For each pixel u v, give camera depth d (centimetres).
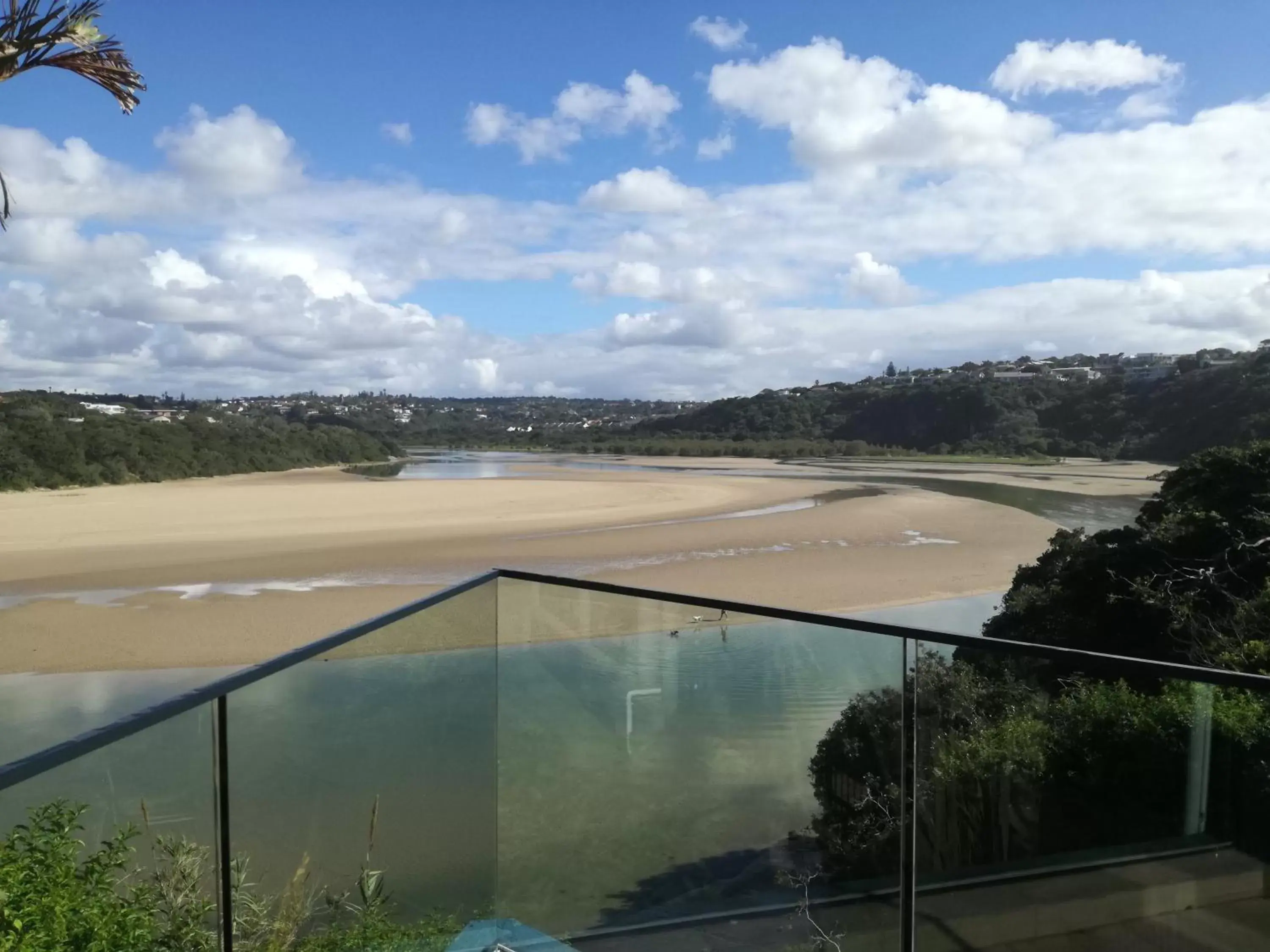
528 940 327
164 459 5716
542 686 340
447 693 307
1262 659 886
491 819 331
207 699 204
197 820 204
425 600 296
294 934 235
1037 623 1339
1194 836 228
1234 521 1263
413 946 285
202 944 205
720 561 2311
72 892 178
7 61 355
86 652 1451
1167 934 235
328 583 2022
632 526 3059
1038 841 246
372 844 270
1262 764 217
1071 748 241
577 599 341
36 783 172
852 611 1733
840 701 284
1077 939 246
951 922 262
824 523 3138
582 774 331
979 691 254
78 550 2517
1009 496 4334
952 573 2141
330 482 5441
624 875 323
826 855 289
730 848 306
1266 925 221
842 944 283
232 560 2344
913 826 268
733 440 11888
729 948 303
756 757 305
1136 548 1274
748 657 308
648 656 327
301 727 239
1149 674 227
